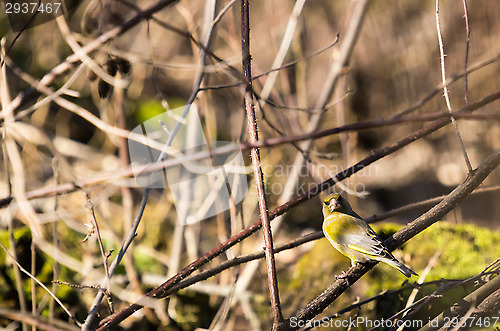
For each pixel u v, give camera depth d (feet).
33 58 45.21
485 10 60.34
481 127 61.31
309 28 64.54
